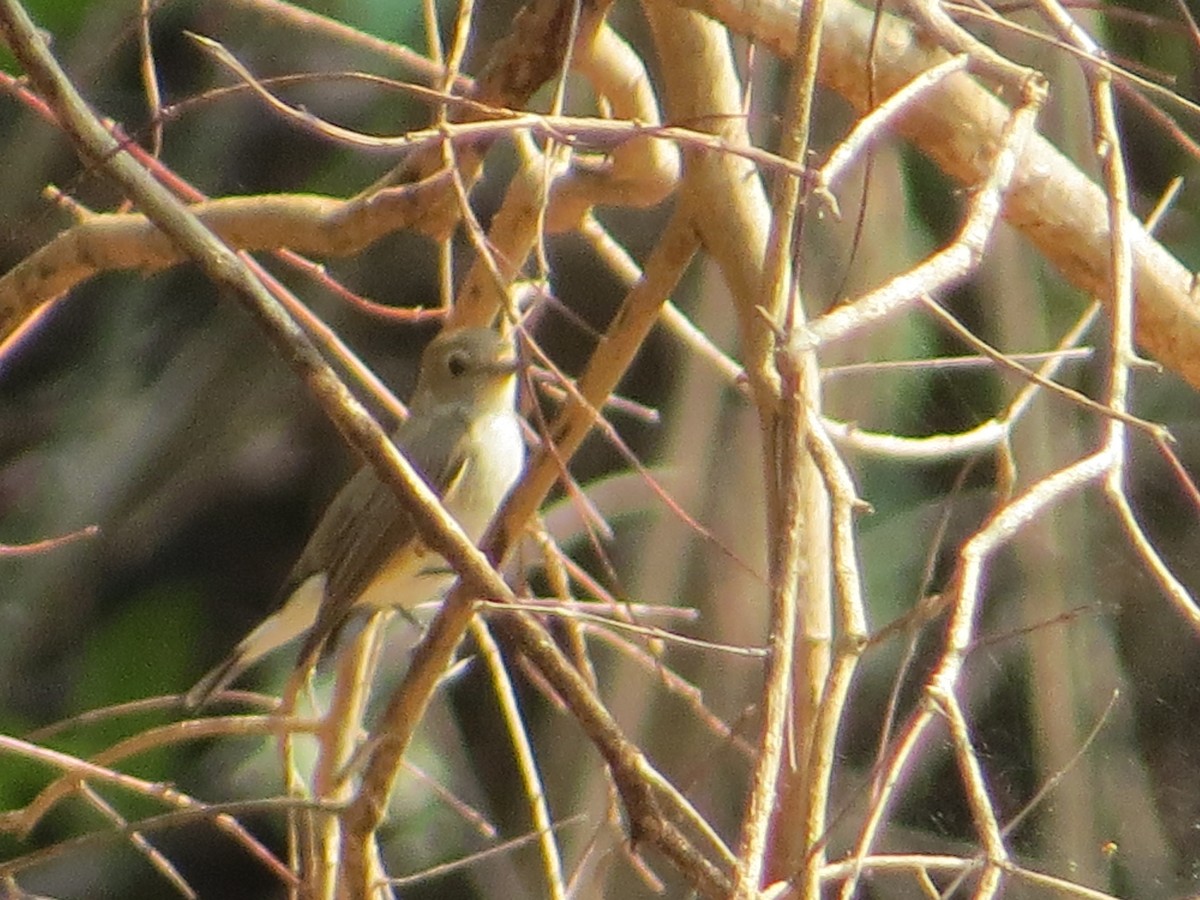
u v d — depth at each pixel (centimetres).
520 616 504
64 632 1345
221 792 1205
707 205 660
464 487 895
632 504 1193
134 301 1415
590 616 503
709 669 1127
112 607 1362
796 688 602
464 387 901
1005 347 1091
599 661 1123
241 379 1407
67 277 767
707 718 707
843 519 443
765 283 472
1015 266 1094
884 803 429
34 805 651
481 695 1288
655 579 1159
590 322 1330
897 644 1113
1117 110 1155
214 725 628
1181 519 1141
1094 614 1036
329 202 739
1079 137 1023
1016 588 1107
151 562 1377
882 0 542
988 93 642
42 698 1327
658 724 1122
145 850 668
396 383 1337
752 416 1162
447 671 684
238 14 1283
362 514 880
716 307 1185
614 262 784
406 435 905
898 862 530
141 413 1402
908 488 1162
